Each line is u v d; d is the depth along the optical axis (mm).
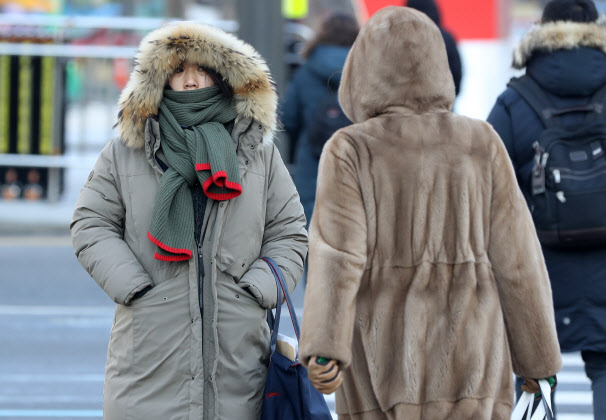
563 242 16422
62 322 30516
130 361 13438
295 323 13742
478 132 12859
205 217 13672
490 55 43625
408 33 12836
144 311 13406
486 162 12750
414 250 12516
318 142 22922
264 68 14102
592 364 16969
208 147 13539
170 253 13391
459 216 12586
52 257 40281
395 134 12680
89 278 36688
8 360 26422
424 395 12383
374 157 12594
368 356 12484
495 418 12516
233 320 13523
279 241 14164
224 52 13844
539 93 17125
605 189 16328
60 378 24969
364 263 12352
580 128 16641
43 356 26875
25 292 34281
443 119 12828
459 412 12328
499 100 17516
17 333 29125
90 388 24234
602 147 16547
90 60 49125
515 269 12641
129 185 13750
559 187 16375
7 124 48469
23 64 48219
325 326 12023
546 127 16844
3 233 46188
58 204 49562
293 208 14281
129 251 13570
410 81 12828
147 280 13359
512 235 12688
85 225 13703
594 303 16578
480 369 12422
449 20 43719
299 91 24062
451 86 13094
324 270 12188
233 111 14070
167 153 13703
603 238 16359
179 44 13742
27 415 22156
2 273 37031
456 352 12422
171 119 13766
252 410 13570
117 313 13711
